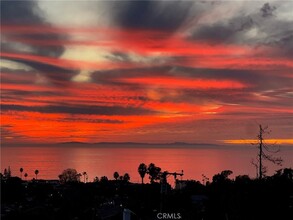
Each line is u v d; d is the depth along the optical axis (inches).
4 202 3083.2
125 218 1385.3
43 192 3939.5
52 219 2468.0
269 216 1095.0
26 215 2437.3
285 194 1117.7
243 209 1130.7
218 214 1320.1
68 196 3740.2
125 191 4252.0
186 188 3090.6
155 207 2464.3
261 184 1131.3
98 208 2834.6
